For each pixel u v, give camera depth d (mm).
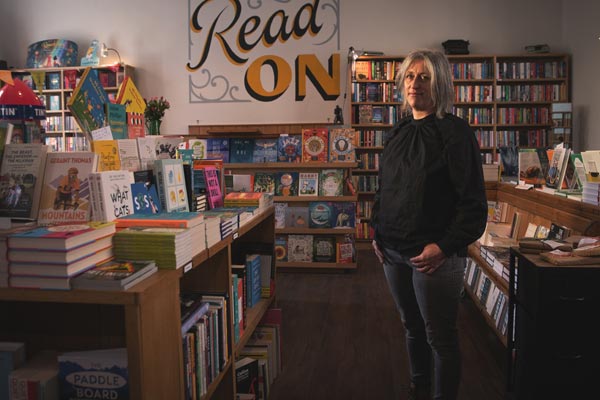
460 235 1739
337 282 4781
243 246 2953
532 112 6684
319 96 7137
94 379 1305
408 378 2680
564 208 2709
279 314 2797
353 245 5133
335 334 3361
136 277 1257
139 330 1190
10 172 1634
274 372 2682
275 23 7160
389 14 6969
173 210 2047
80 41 7547
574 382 1888
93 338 1537
